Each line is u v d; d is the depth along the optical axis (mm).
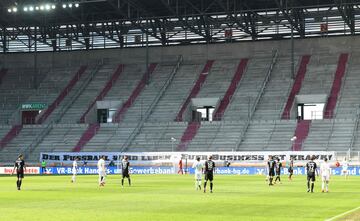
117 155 87875
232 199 36000
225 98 99250
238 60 106000
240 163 83062
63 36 108125
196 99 99750
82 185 52438
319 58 101688
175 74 106812
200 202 33656
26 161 94688
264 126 92250
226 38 106000
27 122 107375
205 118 100125
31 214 27109
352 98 93000
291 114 92938
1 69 116312
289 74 100438
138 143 94188
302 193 41875
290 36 104188
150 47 110812
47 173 88562
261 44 105625
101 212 28031
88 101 105125
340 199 36500
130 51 111250
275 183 55625
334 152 80125
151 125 97438
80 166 88812
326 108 92500
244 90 99875
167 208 30016
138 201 34406
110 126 99000
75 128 100375
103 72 110938
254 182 58031
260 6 96500
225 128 93688
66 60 114312
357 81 95750
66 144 96875
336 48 101875
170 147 92312
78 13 101250
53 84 110938
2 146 98562
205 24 101688
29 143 98500
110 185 52281
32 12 98000
